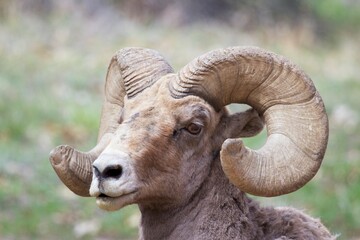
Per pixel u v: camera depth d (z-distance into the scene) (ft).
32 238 96.12
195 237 52.42
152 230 53.52
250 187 49.83
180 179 51.72
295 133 51.31
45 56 164.25
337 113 142.51
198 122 51.55
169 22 191.83
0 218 100.32
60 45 169.89
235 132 54.03
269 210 54.85
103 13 184.03
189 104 51.47
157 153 50.47
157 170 50.70
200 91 52.16
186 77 52.06
